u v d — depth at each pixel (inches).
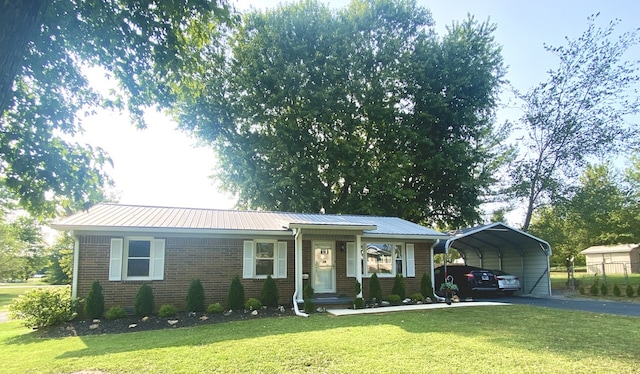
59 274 1282.0
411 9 1040.2
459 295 749.9
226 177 1002.1
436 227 1106.7
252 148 959.0
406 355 264.2
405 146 1005.2
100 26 276.5
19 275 1219.2
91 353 291.0
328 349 281.7
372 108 977.5
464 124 995.9
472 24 1026.1
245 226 572.4
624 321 405.1
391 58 1000.9
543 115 978.1
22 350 319.3
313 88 965.2
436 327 369.1
